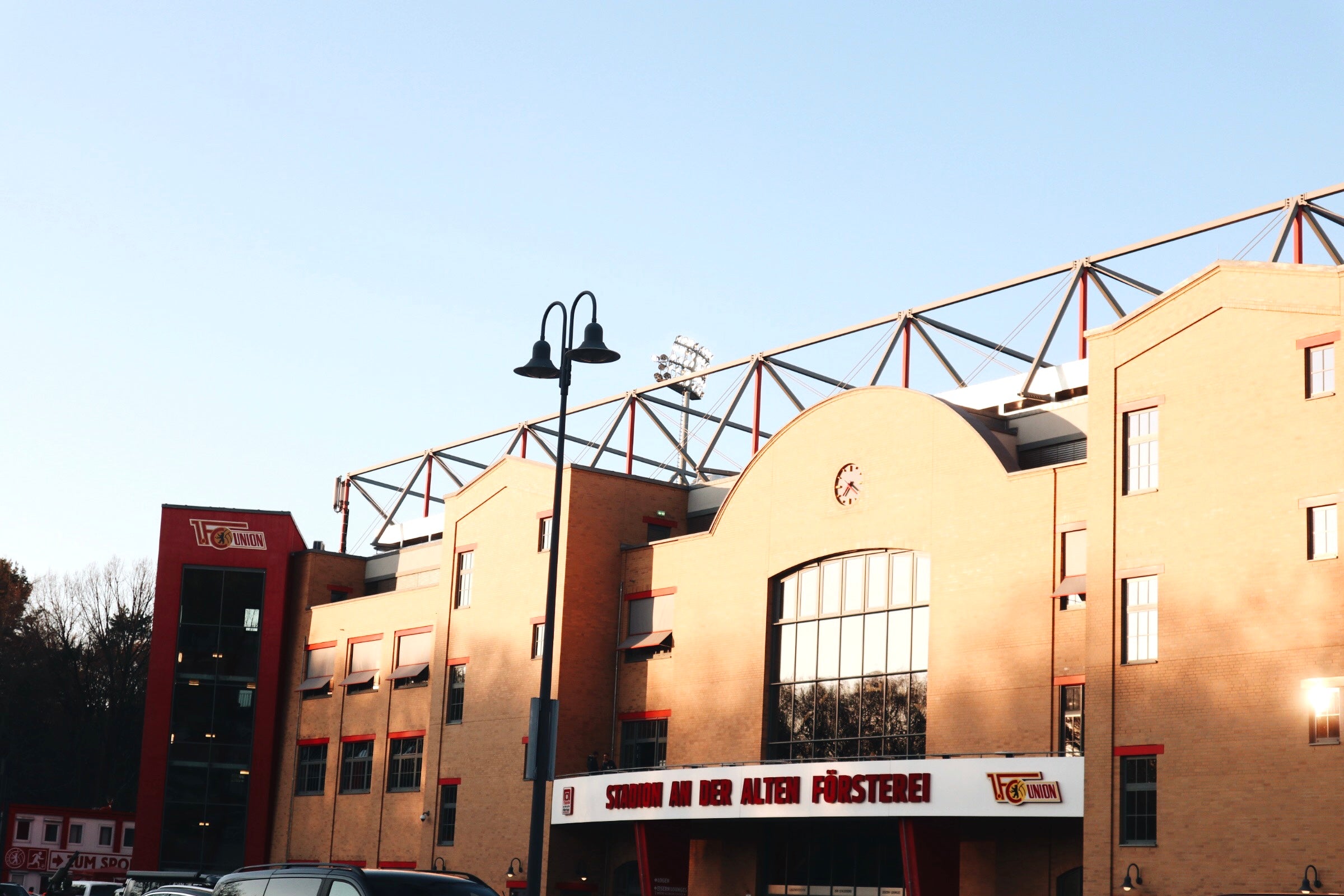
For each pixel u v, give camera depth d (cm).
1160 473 3581
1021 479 3994
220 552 6800
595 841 5056
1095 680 3588
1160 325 3647
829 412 4631
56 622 10050
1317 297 3344
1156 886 3353
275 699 6700
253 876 2173
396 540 7238
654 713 5047
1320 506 3256
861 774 3809
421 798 5800
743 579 4809
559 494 2777
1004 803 3562
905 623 4284
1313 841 3103
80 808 8388
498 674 5462
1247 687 3294
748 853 4550
